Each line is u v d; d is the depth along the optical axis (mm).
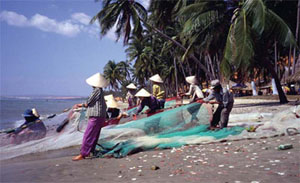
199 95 8531
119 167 4789
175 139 6660
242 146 5648
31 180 4234
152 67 56500
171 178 3795
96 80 5988
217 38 19484
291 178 3379
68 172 4617
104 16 23188
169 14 25391
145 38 48312
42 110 48719
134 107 10227
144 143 6309
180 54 28406
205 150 5598
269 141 5938
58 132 7285
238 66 16203
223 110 7656
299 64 24672
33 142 6938
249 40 15672
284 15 19547
